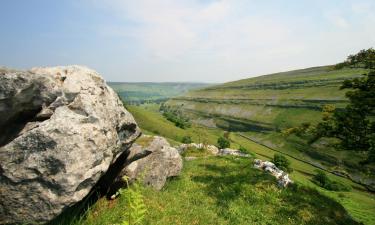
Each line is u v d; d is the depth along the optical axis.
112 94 12.72
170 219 11.75
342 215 20.95
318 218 19.06
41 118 9.16
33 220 8.25
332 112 30.55
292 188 23.42
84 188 9.25
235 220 15.88
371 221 49.50
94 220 9.77
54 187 8.45
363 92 27.78
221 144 134.62
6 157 8.09
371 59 27.83
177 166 19.52
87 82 11.08
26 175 8.20
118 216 10.12
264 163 28.14
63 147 8.70
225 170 25.81
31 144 8.38
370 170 28.95
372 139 26.47
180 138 157.25
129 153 14.77
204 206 16.77
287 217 18.56
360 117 27.56
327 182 104.50
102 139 10.25
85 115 10.04
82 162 9.09
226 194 19.84
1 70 7.75
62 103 9.62
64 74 10.59
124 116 12.80
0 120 8.15
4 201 8.02
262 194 21.14
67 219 9.22
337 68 30.53
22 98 8.29
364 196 92.38
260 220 17.41
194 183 21.08
